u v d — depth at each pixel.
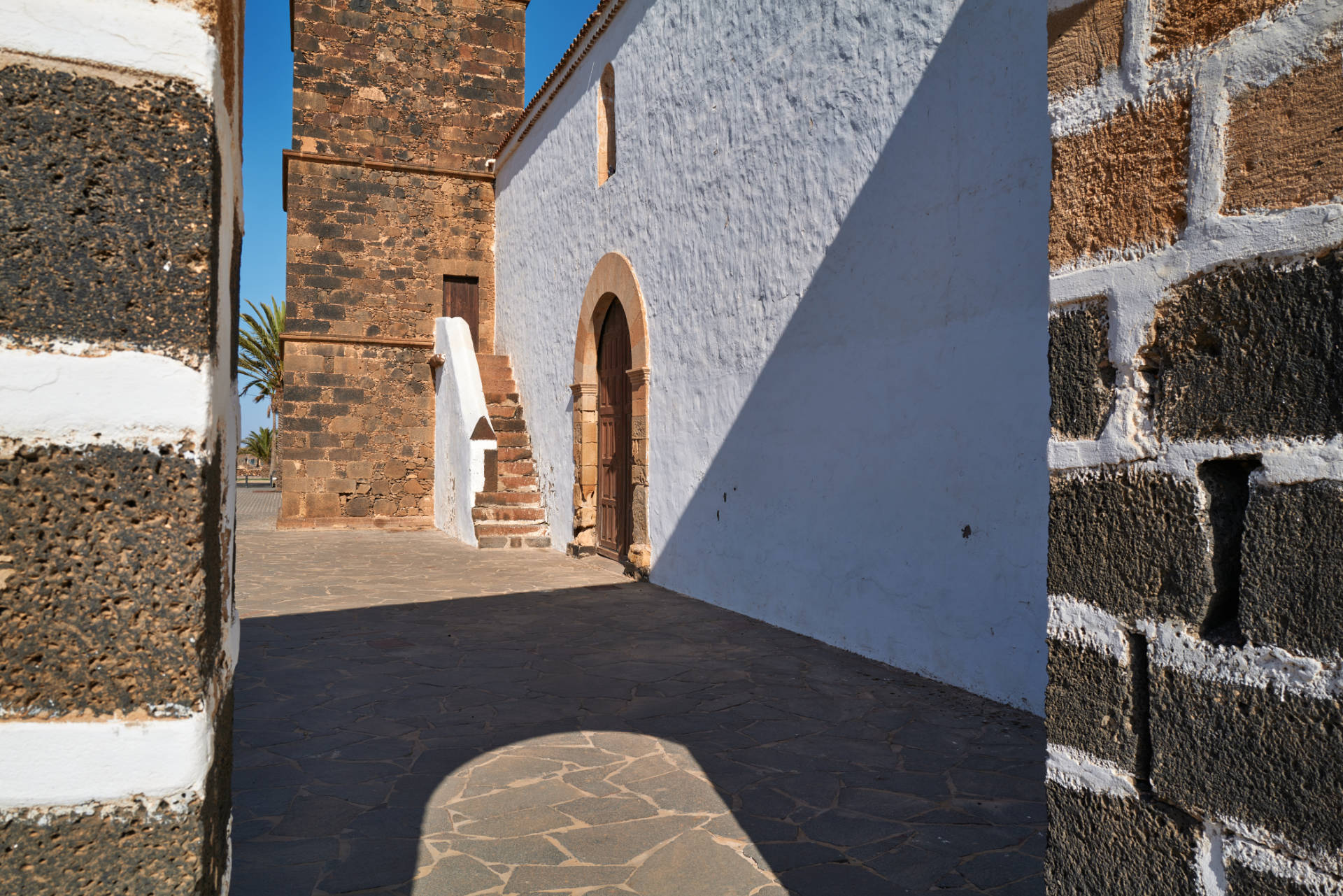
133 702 1.22
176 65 1.26
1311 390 1.10
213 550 1.33
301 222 14.24
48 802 1.20
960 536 4.67
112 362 1.22
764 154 6.57
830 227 5.77
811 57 5.95
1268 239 1.15
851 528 5.59
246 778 3.47
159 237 1.25
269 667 5.18
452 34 15.20
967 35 4.58
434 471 14.55
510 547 11.25
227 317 1.44
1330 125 1.08
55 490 1.20
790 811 3.16
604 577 8.80
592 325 10.24
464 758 3.70
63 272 1.21
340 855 2.81
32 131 1.21
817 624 5.93
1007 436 4.34
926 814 3.12
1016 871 2.71
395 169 14.74
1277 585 1.13
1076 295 1.45
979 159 4.51
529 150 12.97
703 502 7.50
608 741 3.91
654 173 8.49
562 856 2.81
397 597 7.57
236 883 2.62
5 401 1.18
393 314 14.74
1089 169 1.43
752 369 6.75
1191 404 1.25
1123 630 1.35
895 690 4.68
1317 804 1.07
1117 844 1.35
